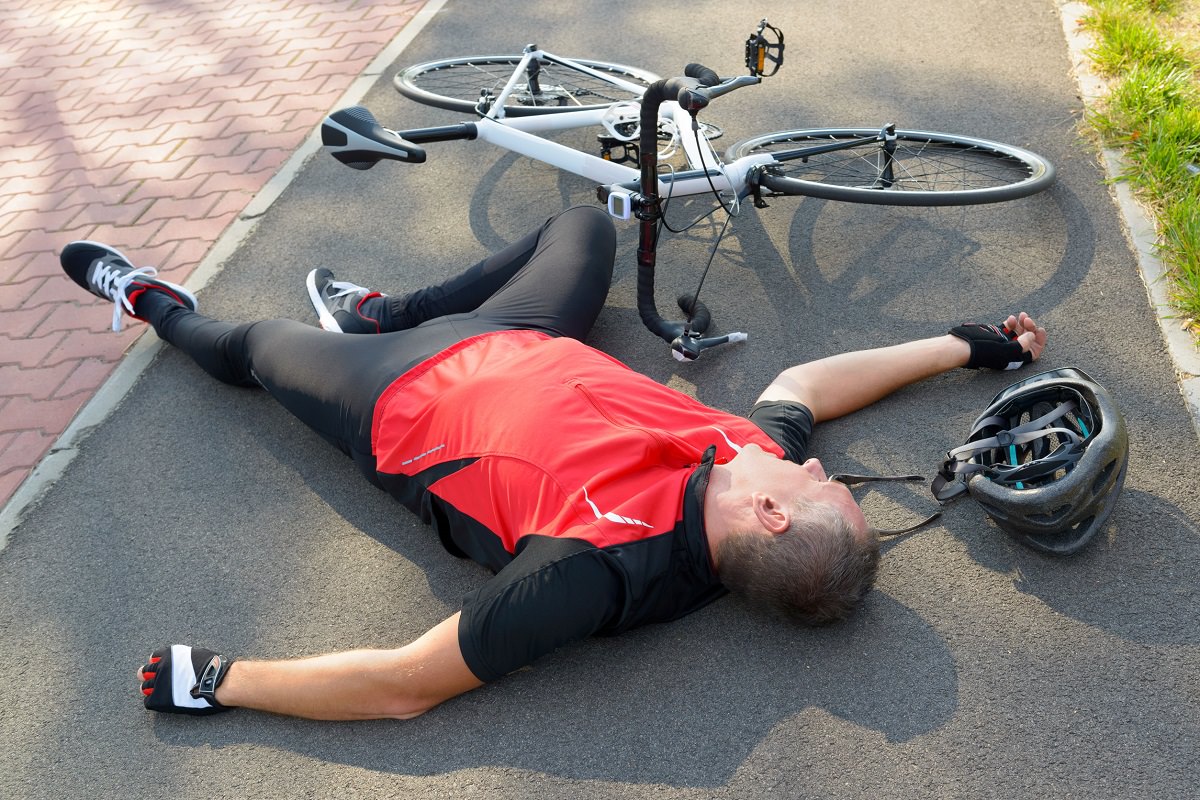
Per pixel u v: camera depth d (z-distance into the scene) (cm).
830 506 223
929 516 268
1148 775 208
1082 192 379
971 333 301
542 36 554
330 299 355
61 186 479
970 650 236
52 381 361
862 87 467
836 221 386
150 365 361
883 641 240
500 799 220
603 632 233
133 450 326
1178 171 367
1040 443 256
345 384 273
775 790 215
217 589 277
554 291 298
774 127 447
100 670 259
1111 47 453
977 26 502
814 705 229
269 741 236
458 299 329
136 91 561
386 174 454
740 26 535
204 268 409
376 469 265
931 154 398
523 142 363
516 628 209
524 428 233
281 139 493
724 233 387
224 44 603
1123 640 233
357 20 608
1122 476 240
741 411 311
